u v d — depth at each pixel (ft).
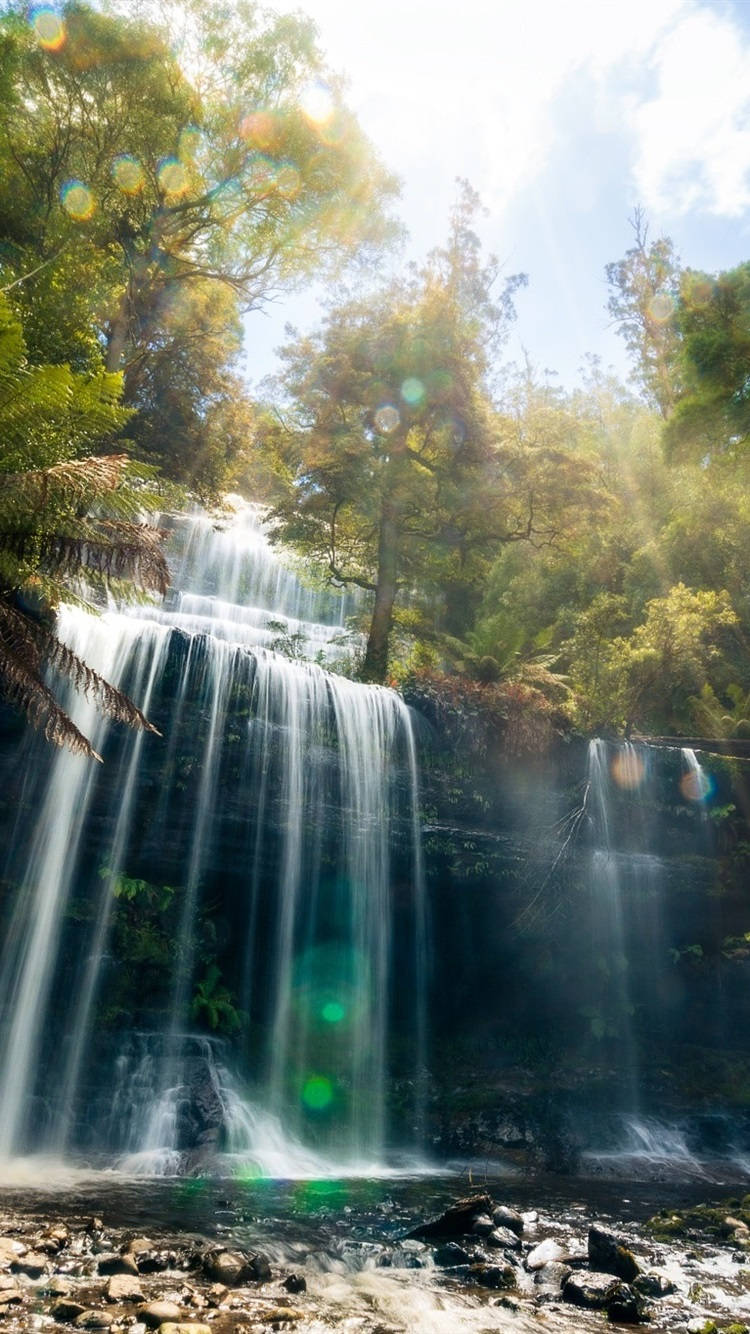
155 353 83.41
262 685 49.49
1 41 64.49
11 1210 24.93
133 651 46.09
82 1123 38.68
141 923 45.83
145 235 74.33
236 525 104.83
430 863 52.54
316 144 75.92
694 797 58.59
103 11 67.82
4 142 65.51
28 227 67.31
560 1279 21.42
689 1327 18.43
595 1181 39.06
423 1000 53.78
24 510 32.58
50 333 56.18
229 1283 19.39
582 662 65.31
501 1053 53.78
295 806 49.21
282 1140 41.34
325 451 67.36
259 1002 49.73
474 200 77.61
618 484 107.55
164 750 46.16
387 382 67.72
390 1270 21.68
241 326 93.50
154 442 82.07
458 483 68.95
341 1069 48.39
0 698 41.88
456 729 55.42
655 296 125.80
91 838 44.78
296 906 49.73
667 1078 53.01
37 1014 41.60
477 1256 23.08
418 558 75.41
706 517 89.92
